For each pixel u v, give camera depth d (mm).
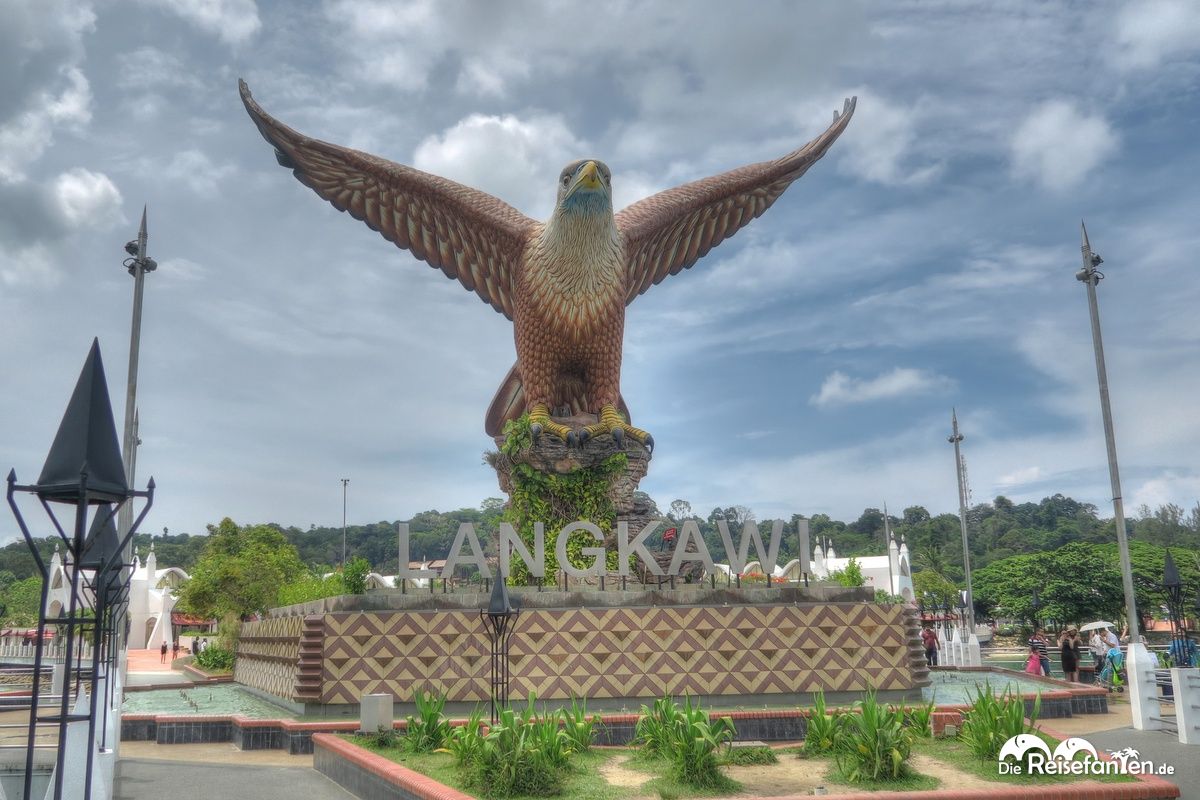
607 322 21406
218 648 34938
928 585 69000
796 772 10219
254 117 21234
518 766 9266
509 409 24438
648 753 11023
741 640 17344
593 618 17188
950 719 11742
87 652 32250
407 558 17859
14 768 12039
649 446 22031
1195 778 11383
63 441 6949
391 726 13477
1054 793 8891
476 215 22406
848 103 25562
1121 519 20297
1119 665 23094
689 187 24562
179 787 12164
